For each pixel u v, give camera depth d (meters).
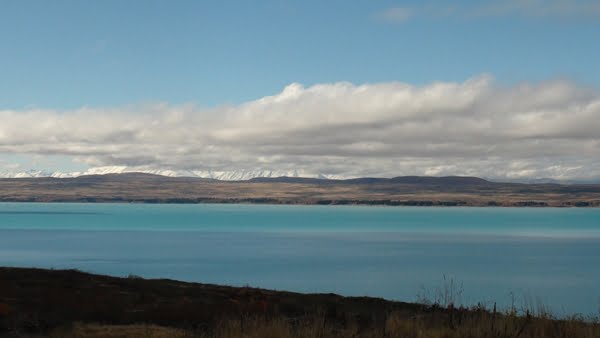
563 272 111.75
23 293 34.25
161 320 28.14
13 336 23.34
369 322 25.19
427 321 20.09
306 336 17.69
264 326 17.95
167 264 124.69
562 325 17.92
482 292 82.25
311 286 89.56
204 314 29.64
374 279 99.62
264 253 154.75
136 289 39.78
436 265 124.81
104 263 125.19
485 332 17.28
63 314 28.05
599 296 77.62
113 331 24.70
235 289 44.09
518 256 148.00
